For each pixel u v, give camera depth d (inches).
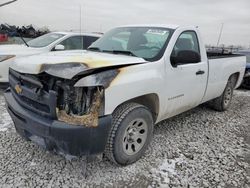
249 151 150.7
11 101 124.4
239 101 280.7
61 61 108.0
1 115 182.9
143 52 140.8
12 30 606.2
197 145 153.8
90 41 314.2
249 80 350.6
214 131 178.9
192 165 130.5
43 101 103.9
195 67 159.5
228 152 147.5
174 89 144.2
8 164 121.5
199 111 224.4
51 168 120.2
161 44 142.5
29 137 118.0
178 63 144.9
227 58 205.6
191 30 163.5
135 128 125.0
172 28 153.9
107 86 103.0
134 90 115.0
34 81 106.8
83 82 98.3
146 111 126.0
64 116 100.7
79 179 113.5
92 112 100.4
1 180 109.3
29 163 123.3
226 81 209.9
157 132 169.5
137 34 156.3
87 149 103.4
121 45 153.3
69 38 297.6
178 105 154.2
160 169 125.2
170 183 114.9
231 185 116.3
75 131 98.1
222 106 222.8
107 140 109.2
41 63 107.3
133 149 126.6
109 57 122.6
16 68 120.5
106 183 112.1
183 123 190.5
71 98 100.4
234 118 212.1
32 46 287.7
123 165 124.7
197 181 117.6
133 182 114.0
